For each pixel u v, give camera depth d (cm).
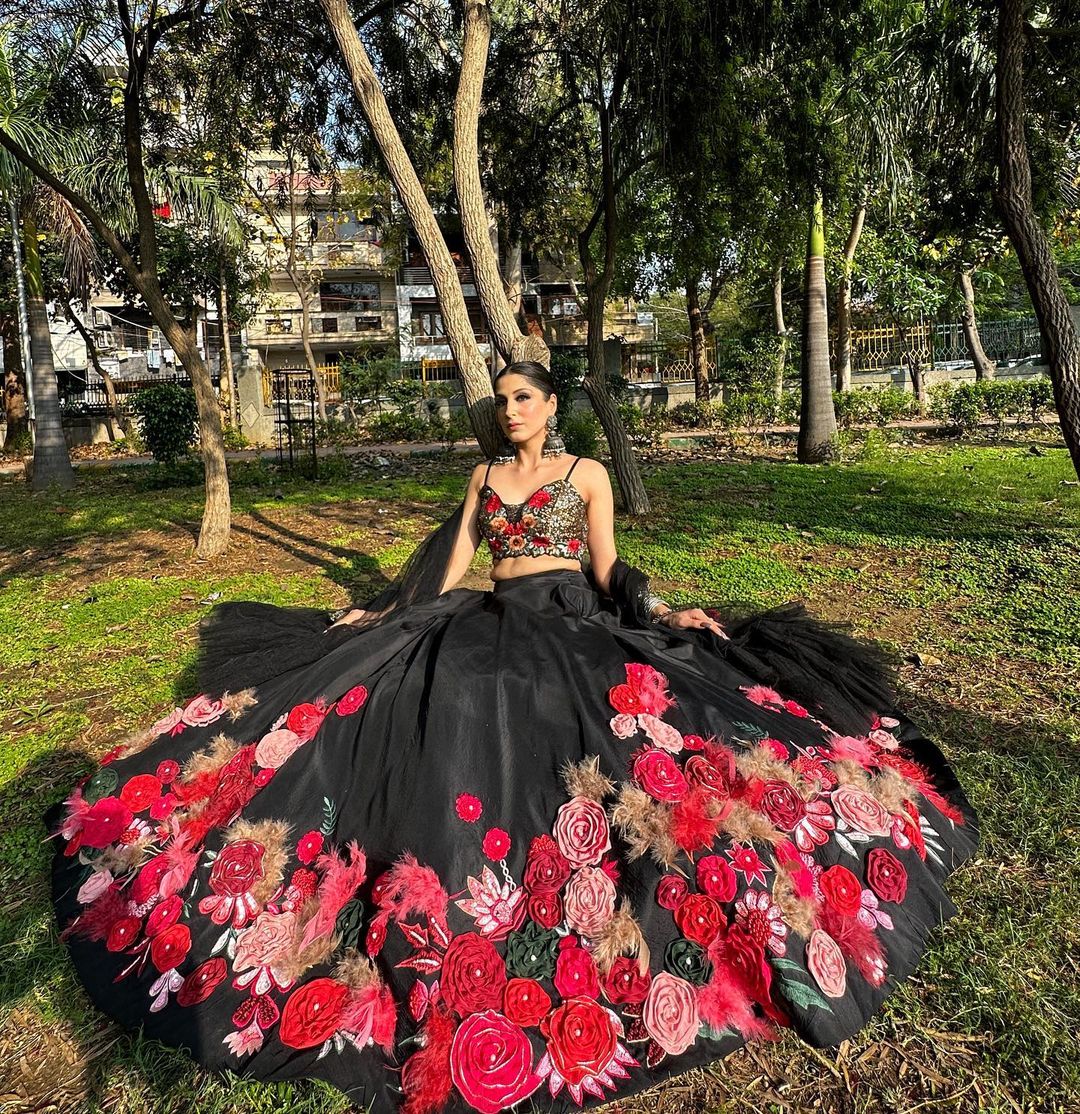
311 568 680
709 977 199
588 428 1355
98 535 859
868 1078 200
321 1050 196
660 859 209
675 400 2236
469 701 232
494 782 221
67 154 1018
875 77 801
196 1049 202
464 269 3241
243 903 221
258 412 2086
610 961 197
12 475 1577
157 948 224
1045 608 513
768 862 214
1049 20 648
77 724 404
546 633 259
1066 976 227
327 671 261
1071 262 2628
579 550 296
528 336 404
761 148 856
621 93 846
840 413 1869
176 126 834
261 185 2305
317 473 1267
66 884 253
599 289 864
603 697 238
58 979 238
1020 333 2720
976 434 1582
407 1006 194
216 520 733
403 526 841
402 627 280
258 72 759
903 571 623
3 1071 211
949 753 345
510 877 208
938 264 1489
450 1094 181
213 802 246
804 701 274
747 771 227
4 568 748
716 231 966
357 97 401
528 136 941
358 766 235
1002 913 247
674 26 741
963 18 690
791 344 2455
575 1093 184
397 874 206
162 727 281
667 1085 198
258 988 209
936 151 801
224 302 2455
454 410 2195
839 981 206
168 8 721
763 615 304
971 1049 207
